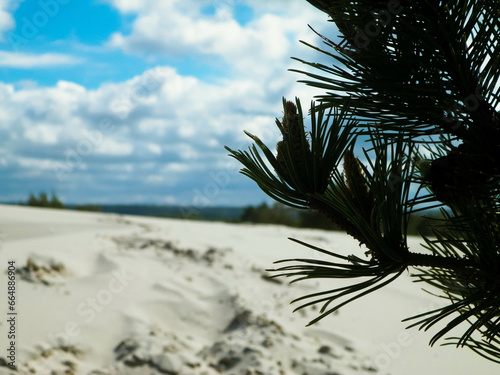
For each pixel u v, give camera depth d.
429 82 1.30
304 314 5.57
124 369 4.14
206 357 4.52
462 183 1.29
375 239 1.32
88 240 7.25
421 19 1.28
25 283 5.26
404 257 1.34
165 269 6.38
